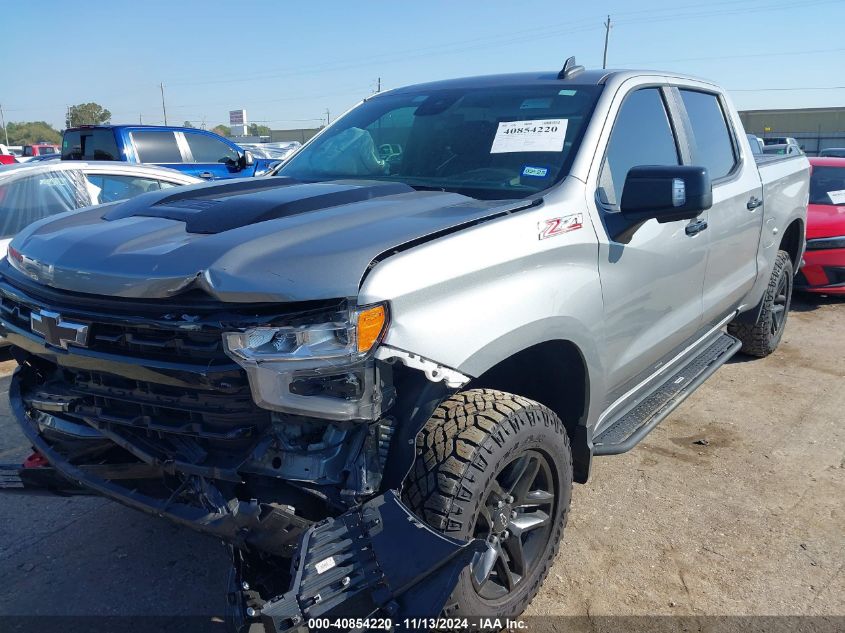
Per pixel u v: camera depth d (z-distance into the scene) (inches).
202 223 94.9
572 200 109.1
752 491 145.8
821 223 287.9
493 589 96.9
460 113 136.1
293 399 75.9
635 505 140.4
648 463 157.9
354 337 76.5
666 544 127.4
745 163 178.4
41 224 111.2
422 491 87.4
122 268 85.0
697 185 105.5
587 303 108.5
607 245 112.8
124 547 128.3
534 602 111.8
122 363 83.7
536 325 96.8
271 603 72.8
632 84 134.2
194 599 114.0
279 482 83.0
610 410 130.7
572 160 115.4
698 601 112.3
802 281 294.0
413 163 130.2
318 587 74.5
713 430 175.5
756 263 188.4
